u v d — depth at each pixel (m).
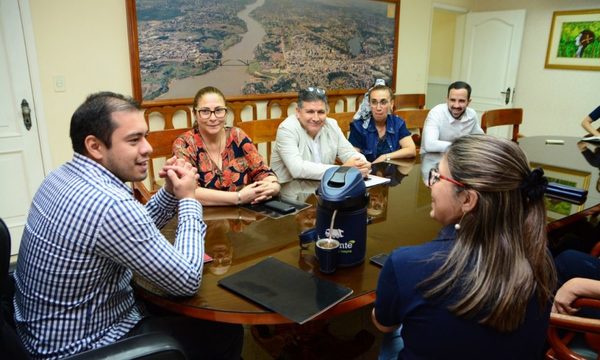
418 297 0.77
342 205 1.10
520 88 5.49
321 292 1.04
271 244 1.34
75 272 1.00
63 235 0.99
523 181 0.73
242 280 1.11
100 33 3.08
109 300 1.09
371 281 1.11
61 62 2.96
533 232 0.74
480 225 0.74
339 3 4.35
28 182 2.98
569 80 5.02
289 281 1.10
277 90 4.11
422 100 5.08
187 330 1.20
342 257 1.16
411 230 1.44
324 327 1.87
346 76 4.61
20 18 2.76
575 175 2.28
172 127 3.54
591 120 3.85
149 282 1.05
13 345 0.88
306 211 1.64
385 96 2.71
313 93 2.27
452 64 6.05
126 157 1.10
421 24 5.21
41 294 1.03
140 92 3.31
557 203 1.82
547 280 0.75
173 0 3.33
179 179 1.27
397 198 1.81
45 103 2.95
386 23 4.80
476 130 3.28
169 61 3.41
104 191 1.01
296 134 2.31
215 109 1.90
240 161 2.04
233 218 1.56
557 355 1.19
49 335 1.04
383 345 1.22
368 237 1.38
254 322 0.99
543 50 5.20
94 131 1.06
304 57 4.22
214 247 1.31
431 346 0.78
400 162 2.58
